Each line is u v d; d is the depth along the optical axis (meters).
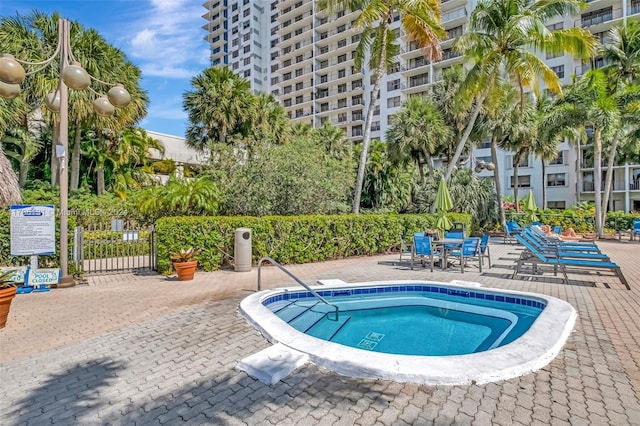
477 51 15.10
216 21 68.88
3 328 4.80
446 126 20.16
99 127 16.72
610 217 22.27
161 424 2.58
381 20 14.57
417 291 7.49
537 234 12.98
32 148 16.55
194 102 20.77
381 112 47.75
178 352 3.92
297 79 57.31
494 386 3.08
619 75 20.22
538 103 24.16
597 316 5.14
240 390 3.07
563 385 3.09
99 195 18.89
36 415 2.71
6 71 5.46
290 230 10.43
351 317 6.04
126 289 7.22
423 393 2.98
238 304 5.89
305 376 3.32
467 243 10.20
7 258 9.05
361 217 12.08
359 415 2.66
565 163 34.94
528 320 5.65
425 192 21.33
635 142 22.08
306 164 13.02
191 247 8.93
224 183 13.15
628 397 2.89
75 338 4.41
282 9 60.97
